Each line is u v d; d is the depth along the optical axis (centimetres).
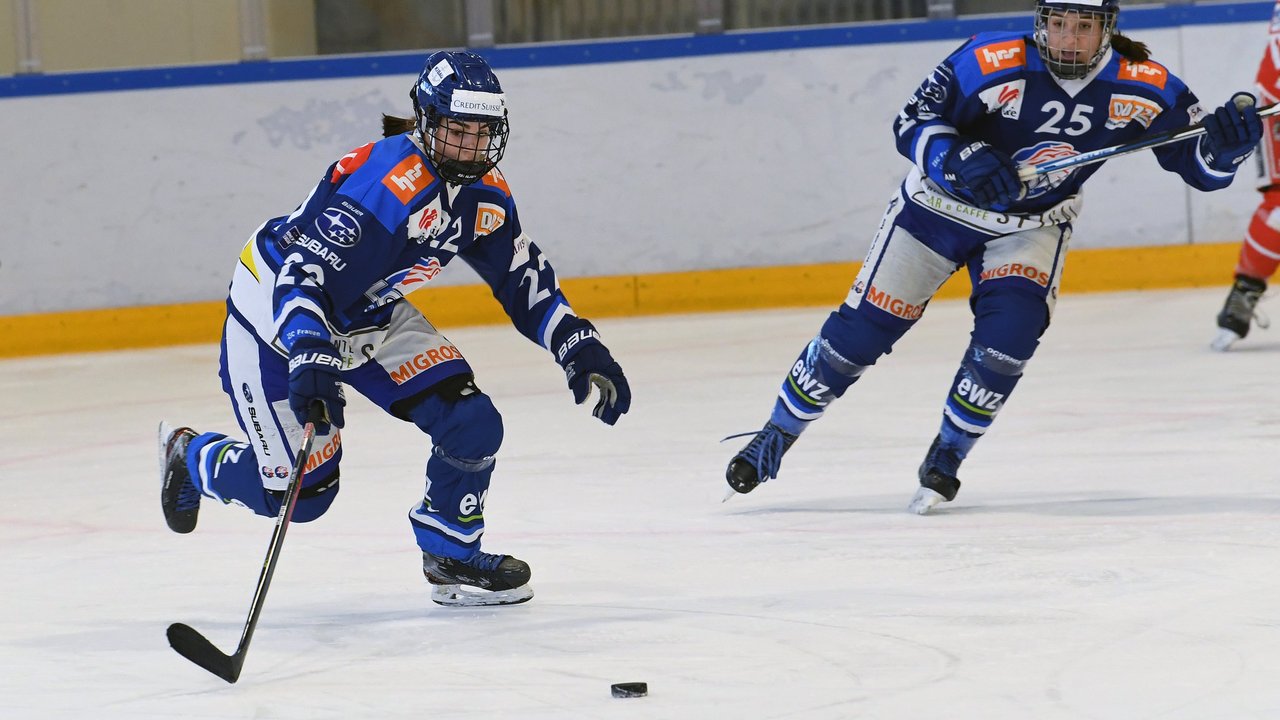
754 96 2709
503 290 930
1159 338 2092
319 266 828
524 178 2747
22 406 2095
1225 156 1053
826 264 2723
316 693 742
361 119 2734
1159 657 732
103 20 2730
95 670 804
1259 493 1137
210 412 1938
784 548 1045
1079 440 1412
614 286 2748
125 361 2562
